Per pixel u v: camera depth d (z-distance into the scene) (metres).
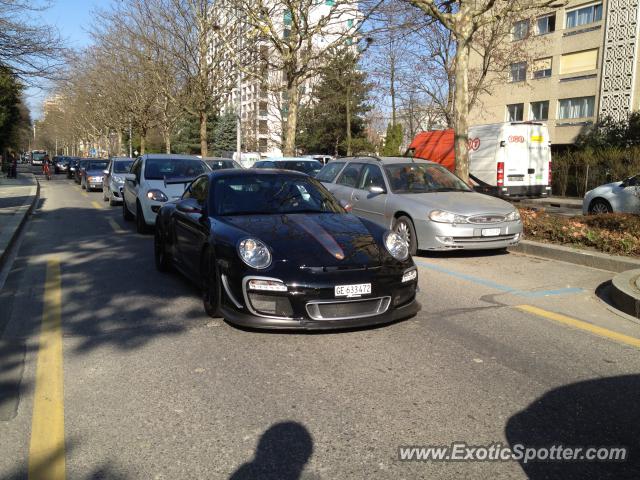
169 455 2.97
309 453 2.99
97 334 4.94
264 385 3.84
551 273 7.49
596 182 23.55
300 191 6.23
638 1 30.03
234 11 23.66
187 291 6.49
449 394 3.71
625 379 3.97
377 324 4.95
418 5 12.47
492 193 18.00
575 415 3.43
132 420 3.36
